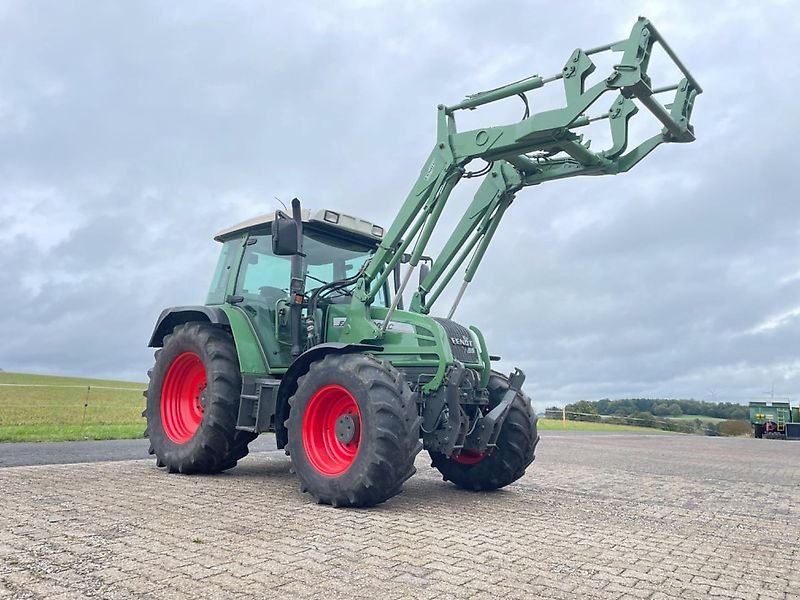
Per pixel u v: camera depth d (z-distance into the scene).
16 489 5.21
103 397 30.86
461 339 5.91
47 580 2.90
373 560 3.37
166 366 7.02
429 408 5.44
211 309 6.84
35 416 15.83
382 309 6.20
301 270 6.38
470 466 6.29
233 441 6.45
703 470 9.43
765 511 5.70
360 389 4.97
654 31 4.80
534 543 3.93
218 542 3.66
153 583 2.89
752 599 2.99
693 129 5.40
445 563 3.36
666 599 2.93
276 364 6.54
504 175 6.22
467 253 6.35
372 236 7.00
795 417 30.05
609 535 4.29
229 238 7.58
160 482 5.92
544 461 9.93
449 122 5.78
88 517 4.22
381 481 4.79
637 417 38.62
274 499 5.20
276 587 2.88
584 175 5.80
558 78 5.16
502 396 6.10
